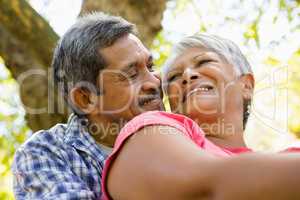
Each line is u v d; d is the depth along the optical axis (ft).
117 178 3.87
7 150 17.56
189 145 3.67
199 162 3.38
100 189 5.93
